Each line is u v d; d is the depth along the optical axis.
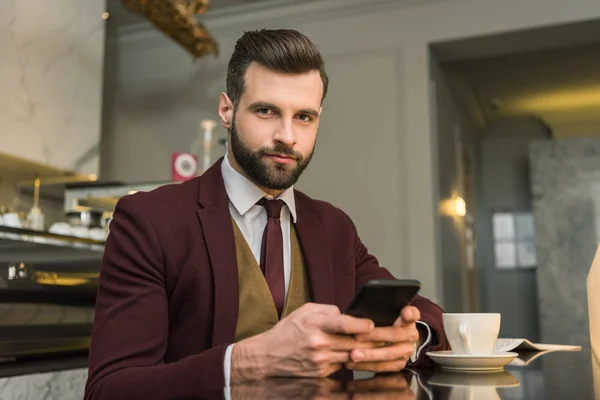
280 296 1.19
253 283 1.17
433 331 1.06
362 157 3.89
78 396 2.00
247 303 1.15
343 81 4.00
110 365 0.93
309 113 1.13
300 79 1.11
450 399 0.63
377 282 0.78
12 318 1.88
